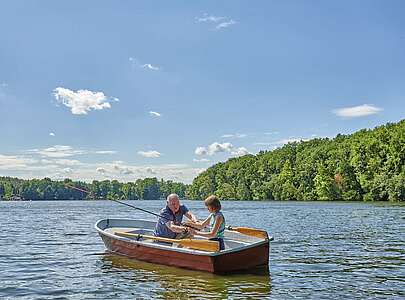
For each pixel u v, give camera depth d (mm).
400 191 66938
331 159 83062
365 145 74625
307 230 21578
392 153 69875
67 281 9805
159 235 11883
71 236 19359
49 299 8398
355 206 54344
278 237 18219
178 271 10617
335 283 9516
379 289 9000
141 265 11367
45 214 44219
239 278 9922
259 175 106688
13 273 10750
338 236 18531
